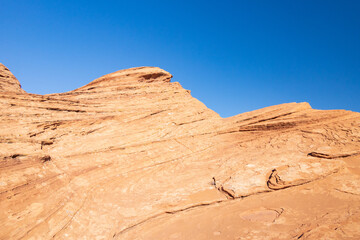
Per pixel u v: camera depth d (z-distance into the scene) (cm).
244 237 918
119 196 1311
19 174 1120
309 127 1970
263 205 1152
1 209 930
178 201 1244
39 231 931
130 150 1723
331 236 838
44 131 1589
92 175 1402
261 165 1513
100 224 1084
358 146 1602
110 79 2869
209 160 1805
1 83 2077
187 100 2531
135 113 2094
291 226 948
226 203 1218
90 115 1936
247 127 2211
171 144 1916
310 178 1291
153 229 1075
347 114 2075
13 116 1580
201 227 1044
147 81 2912
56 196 1130
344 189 1191
